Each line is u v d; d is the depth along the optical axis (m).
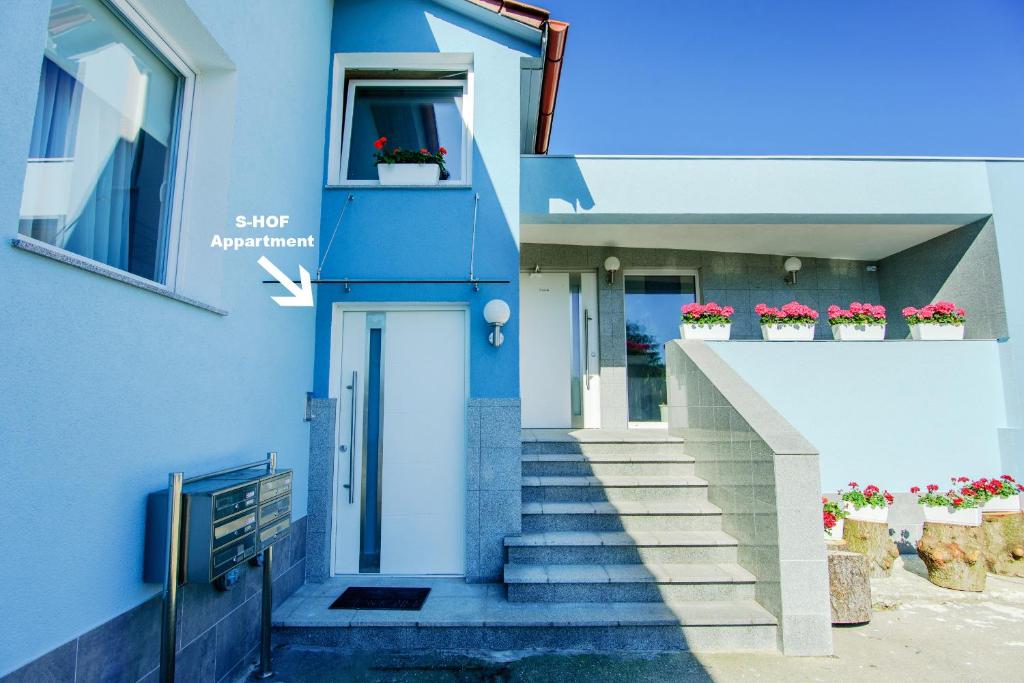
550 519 4.41
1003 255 5.58
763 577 3.63
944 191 5.62
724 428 4.32
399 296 4.54
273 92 3.70
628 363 7.34
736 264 7.38
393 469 4.48
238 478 2.80
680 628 3.46
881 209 5.56
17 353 1.77
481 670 3.21
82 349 2.05
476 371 4.46
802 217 5.60
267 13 3.60
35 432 1.83
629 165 5.53
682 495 4.67
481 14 4.84
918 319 5.85
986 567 4.70
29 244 1.79
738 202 5.50
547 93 5.77
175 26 2.78
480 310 4.54
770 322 5.73
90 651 2.06
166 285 2.91
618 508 4.44
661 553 4.05
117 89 2.58
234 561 2.54
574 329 7.38
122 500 2.25
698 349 5.32
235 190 3.17
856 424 5.36
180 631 2.61
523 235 6.75
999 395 5.42
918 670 3.19
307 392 4.33
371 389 4.55
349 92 5.10
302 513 4.21
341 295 4.54
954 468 5.32
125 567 2.26
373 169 5.03
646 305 7.45
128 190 2.64
